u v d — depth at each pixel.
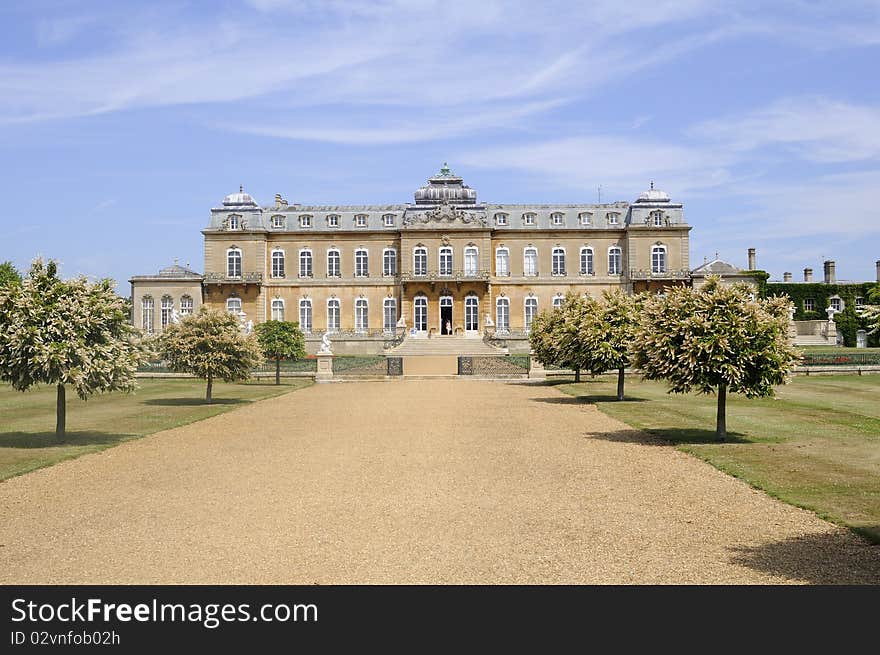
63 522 16.69
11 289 27.70
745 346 27.48
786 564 13.43
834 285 111.06
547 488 19.94
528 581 12.85
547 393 49.38
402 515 17.14
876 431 29.31
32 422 34.78
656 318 28.83
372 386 57.31
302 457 24.97
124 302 29.95
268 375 65.69
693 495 18.92
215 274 101.56
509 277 102.75
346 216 104.56
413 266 101.56
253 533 15.73
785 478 20.61
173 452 26.23
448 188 107.38
